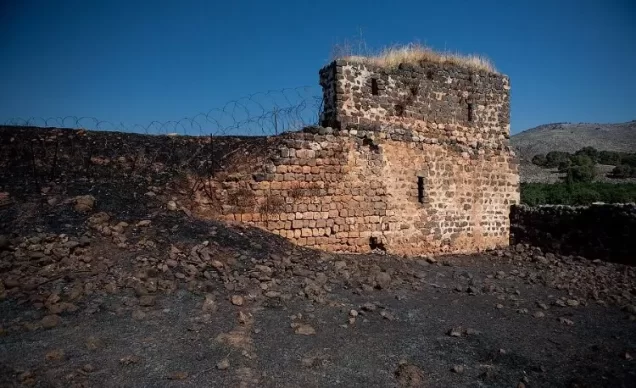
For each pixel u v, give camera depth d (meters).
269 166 11.06
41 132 11.76
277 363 5.29
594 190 29.50
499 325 7.29
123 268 7.27
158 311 6.29
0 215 8.22
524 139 77.69
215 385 4.69
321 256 10.25
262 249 9.45
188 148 12.27
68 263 7.15
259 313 6.69
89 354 5.09
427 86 13.56
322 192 11.65
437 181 13.70
